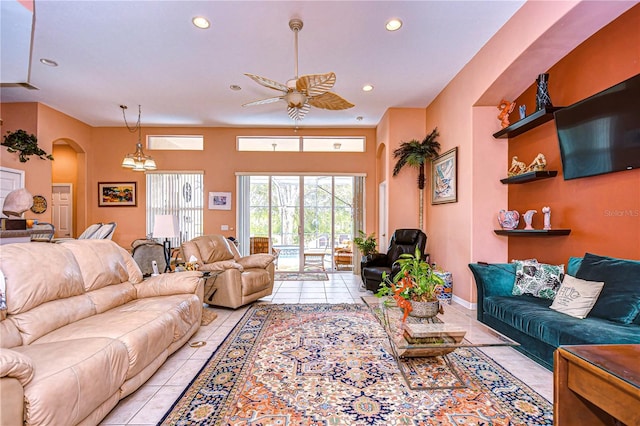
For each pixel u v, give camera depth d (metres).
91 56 3.75
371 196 6.75
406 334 2.18
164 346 2.24
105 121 6.27
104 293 2.46
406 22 3.10
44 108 5.33
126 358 1.81
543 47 2.86
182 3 2.80
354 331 3.16
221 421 1.75
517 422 1.75
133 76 4.29
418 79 4.41
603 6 2.39
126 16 2.98
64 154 6.92
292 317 3.62
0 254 1.87
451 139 4.46
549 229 3.14
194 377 2.23
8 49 0.98
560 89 3.09
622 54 2.48
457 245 4.27
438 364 2.44
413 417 1.80
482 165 3.88
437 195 4.91
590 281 2.44
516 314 2.59
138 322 2.08
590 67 2.76
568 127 2.86
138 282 2.98
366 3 2.81
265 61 3.87
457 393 2.04
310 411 1.85
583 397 1.31
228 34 3.29
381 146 6.30
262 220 6.87
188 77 4.32
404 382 2.18
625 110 2.37
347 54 3.72
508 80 3.37
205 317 3.44
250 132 6.74
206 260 4.05
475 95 3.78
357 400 1.96
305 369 2.36
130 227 6.62
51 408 1.30
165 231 3.56
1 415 1.15
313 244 6.90
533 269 3.02
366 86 4.62
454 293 4.36
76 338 1.81
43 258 2.06
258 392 2.04
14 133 4.86
